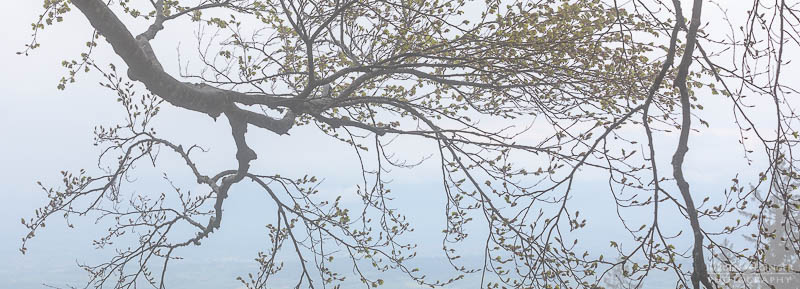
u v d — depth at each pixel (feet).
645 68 22.36
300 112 25.73
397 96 28.60
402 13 23.13
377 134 27.30
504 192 20.39
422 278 26.68
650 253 13.85
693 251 11.85
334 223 28.99
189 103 24.39
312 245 29.09
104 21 20.72
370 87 28.84
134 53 22.06
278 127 28.48
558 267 20.17
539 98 23.93
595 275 19.49
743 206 14.01
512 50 22.49
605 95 22.65
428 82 28.63
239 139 28.19
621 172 15.70
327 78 23.17
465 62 22.59
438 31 22.00
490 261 22.49
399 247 28.45
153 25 25.90
